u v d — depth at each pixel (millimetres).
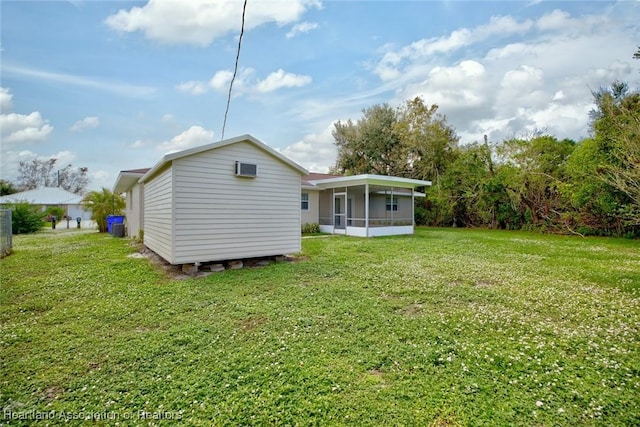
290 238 8438
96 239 14109
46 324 4141
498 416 2283
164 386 2705
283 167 8281
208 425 2238
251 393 2594
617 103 11508
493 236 15727
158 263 8039
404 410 2365
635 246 11898
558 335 3678
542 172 18297
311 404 2443
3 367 3031
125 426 2242
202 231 7016
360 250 10430
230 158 7391
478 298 5168
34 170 48719
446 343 3475
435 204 23547
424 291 5547
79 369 3002
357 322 4102
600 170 13258
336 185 16406
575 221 16750
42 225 20094
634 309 4613
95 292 5551
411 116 25625
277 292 5492
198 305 4828
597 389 2584
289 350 3324
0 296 5328
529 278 6594
